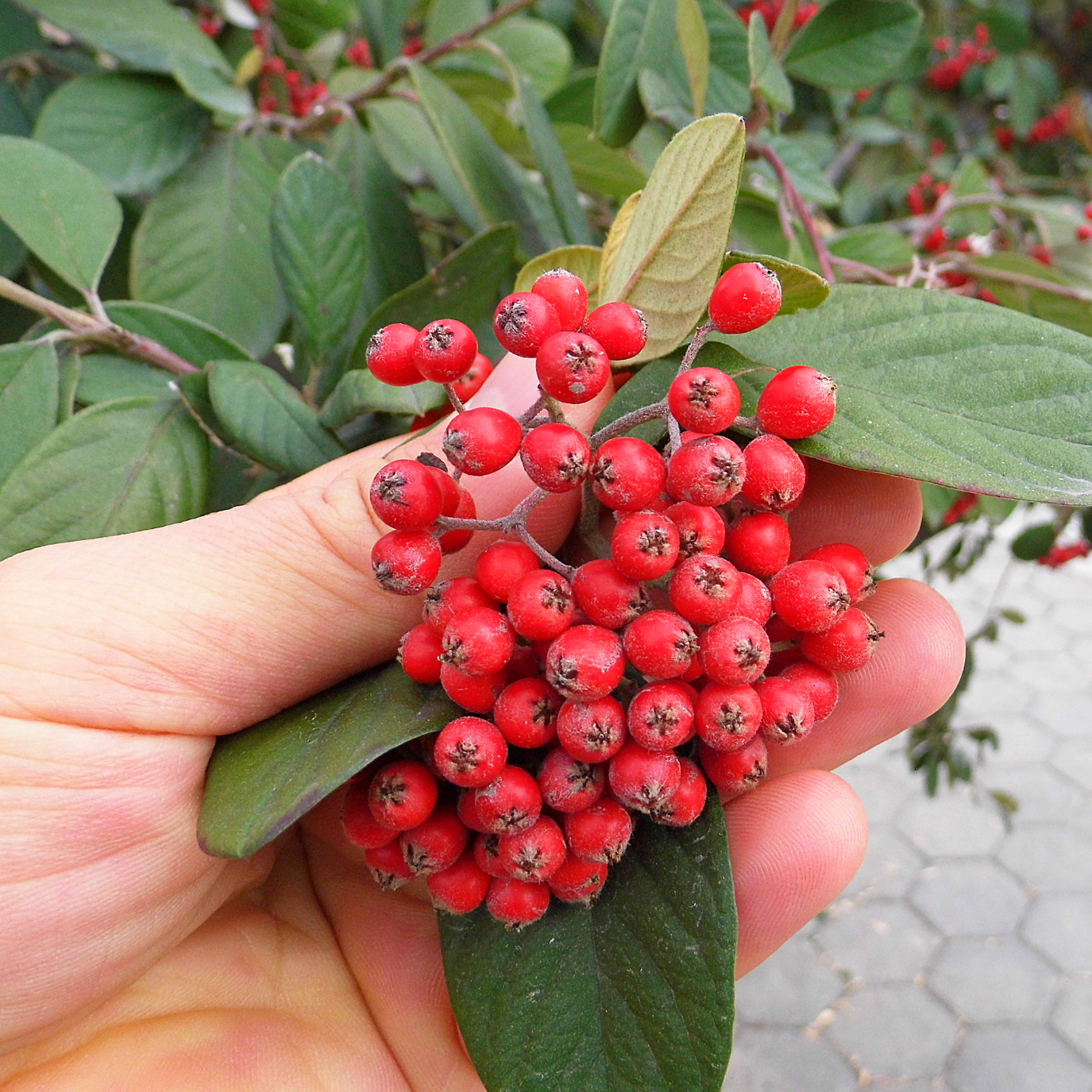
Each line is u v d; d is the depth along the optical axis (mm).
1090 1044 375
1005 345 97
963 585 674
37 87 184
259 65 178
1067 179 313
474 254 131
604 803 100
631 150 175
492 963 110
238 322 161
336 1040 132
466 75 196
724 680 92
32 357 129
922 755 333
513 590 93
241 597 110
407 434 130
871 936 422
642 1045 101
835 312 106
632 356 94
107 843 111
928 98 372
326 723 104
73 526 121
